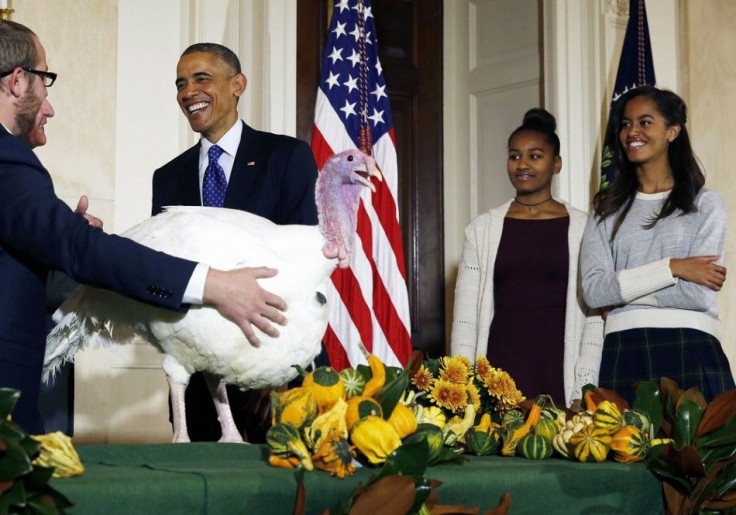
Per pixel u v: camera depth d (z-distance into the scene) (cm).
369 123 420
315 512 152
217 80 287
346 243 215
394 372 192
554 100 508
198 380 270
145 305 207
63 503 130
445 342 543
